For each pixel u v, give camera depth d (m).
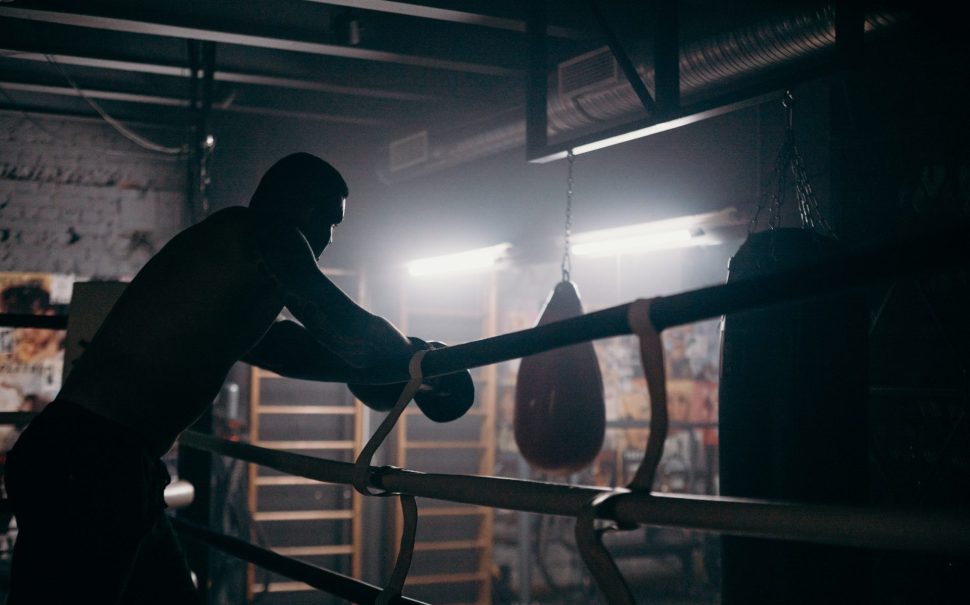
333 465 1.54
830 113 3.62
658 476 8.46
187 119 6.94
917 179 3.31
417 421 7.56
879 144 3.46
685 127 4.58
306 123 7.30
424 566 7.35
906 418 3.31
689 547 8.16
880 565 3.29
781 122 3.98
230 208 1.76
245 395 7.18
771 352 1.79
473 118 6.11
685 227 4.53
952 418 3.14
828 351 1.79
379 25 4.88
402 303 7.38
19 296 6.65
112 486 1.56
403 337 1.59
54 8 4.27
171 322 1.66
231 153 7.11
